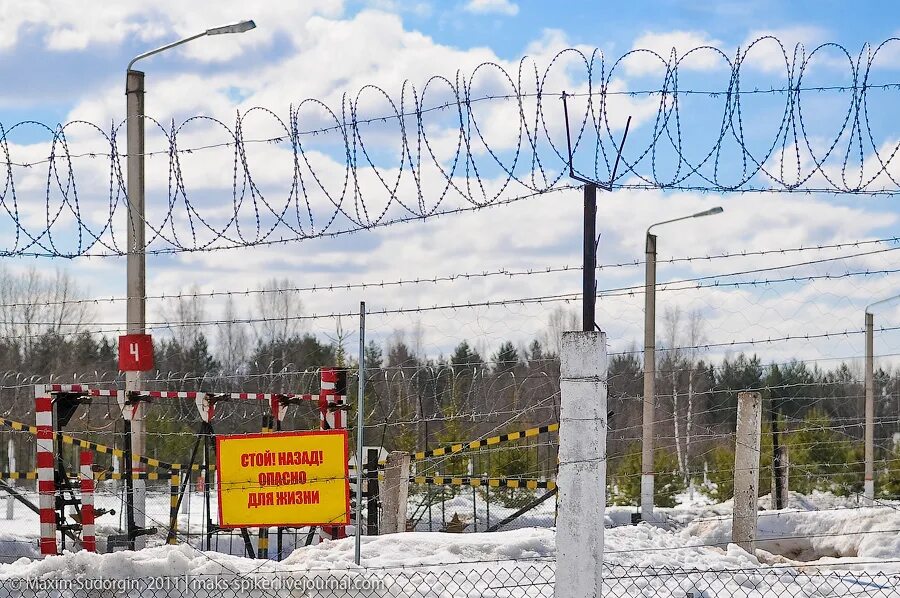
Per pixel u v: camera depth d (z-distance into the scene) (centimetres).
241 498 1044
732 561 1094
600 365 668
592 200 702
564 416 671
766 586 996
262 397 1257
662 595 937
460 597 872
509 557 1009
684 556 1108
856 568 1174
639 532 1312
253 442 1045
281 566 953
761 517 1590
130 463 1212
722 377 2956
